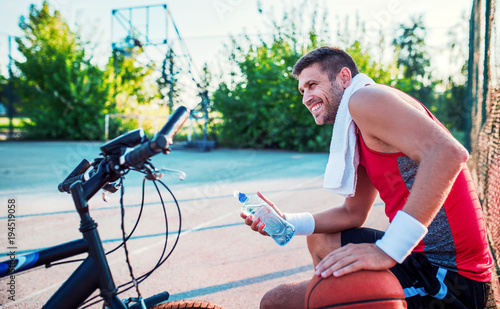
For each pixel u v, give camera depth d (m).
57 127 19.31
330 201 4.97
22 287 2.50
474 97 5.68
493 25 3.45
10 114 19.31
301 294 1.29
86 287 1.00
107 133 18.59
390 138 1.13
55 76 18.75
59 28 19.27
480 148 4.20
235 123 16.06
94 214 4.37
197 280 2.56
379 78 14.82
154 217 4.25
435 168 1.04
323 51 1.46
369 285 1.05
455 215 1.20
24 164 9.34
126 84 20.16
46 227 3.86
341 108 1.41
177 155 12.56
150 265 2.86
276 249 3.18
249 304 2.21
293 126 14.91
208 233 3.64
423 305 1.19
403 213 1.07
